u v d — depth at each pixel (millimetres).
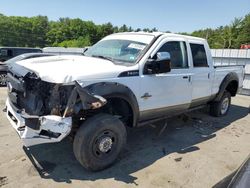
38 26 119188
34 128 3584
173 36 5180
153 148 4949
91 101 3537
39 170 3951
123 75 4188
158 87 4742
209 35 76875
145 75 4500
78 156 3791
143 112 4637
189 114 7297
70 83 3566
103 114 3969
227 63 11953
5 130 5398
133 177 3896
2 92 9703
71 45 95938
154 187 3682
